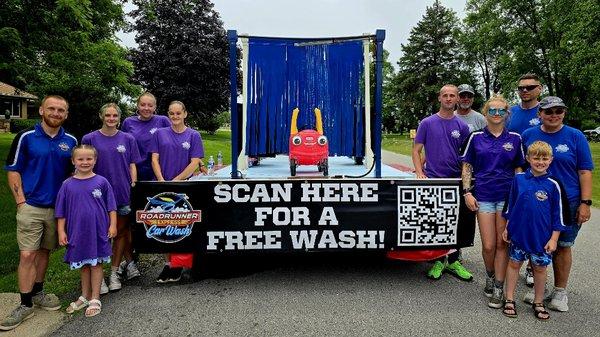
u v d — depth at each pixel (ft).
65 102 11.57
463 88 15.65
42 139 11.47
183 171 13.76
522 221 11.23
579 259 16.78
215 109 133.18
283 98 15.20
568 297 12.87
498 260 12.12
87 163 11.51
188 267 13.89
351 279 14.37
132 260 14.70
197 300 12.59
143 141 15.16
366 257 16.81
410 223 13.07
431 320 11.16
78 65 37.45
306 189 12.93
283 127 15.29
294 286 13.71
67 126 45.42
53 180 11.59
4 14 31.35
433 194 13.08
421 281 14.19
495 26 109.60
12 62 32.96
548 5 94.43
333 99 15.23
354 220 13.01
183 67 123.44
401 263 16.12
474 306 12.12
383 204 13.04
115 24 43.14
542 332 10.51
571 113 104.12
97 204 11.62
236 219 12.92
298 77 15.19
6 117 105.40
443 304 12.23
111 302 12.46
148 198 12.76
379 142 13.92
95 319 11.28
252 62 14.87
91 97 45.21
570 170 11.78
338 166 17.07
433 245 13.17
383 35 13.73
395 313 11.59
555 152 11.85
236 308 11.96
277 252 13.02
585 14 62.95
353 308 11.93
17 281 13.78
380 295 12.92
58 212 11.32
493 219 12.41
